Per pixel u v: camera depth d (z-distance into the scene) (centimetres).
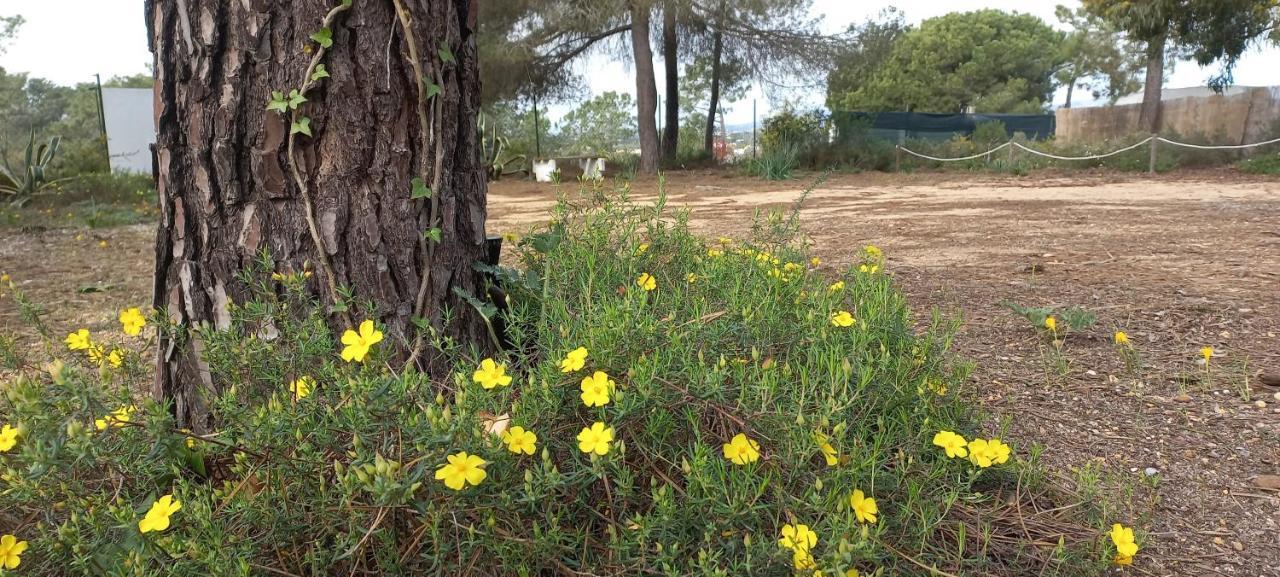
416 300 215
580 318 195
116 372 199
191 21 198
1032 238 686
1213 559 189
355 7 200
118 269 601
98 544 140
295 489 144
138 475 149
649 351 176
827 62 2077
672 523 140
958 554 157
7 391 134
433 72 213
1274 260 539
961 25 6012
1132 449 245
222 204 204
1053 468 231
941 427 190
